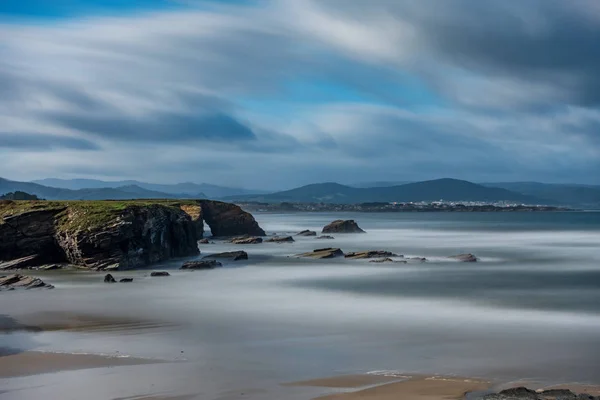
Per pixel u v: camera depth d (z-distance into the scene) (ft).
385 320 124.88
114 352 98.94
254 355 97.60
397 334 112.37
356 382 83.25
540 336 110.93
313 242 355.56
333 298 152.56
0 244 221.66
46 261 225.97
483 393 78.23
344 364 92.63
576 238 400.06
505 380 84.79
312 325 120.16
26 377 85.05
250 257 254.06
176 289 166.71
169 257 248.32
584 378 86.38
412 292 162.30
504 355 97.91
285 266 221.25
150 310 136.05
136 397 76.74
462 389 80.12
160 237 238.68
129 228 216.13
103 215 219.00
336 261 237.66
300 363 92.99
